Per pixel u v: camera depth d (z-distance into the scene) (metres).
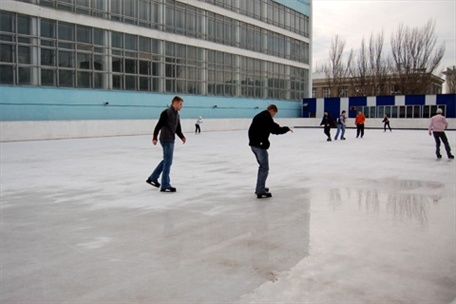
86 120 28.78
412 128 46.59
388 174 10.93
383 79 66.00
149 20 36.28
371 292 3.64
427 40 62.19
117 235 5.48
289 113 56.09
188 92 40.72
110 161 14.36
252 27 48.88
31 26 28.05
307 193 8.38
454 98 46.88
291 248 4.89
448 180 9.88
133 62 35.06
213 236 5.41
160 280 3.95
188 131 37.78
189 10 40.44
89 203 7.52
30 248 4.95
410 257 4.54
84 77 31.45
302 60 58.69
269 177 10.52
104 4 32.56
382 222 6.05
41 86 28.58
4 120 26.78
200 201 7.67
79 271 4.20
